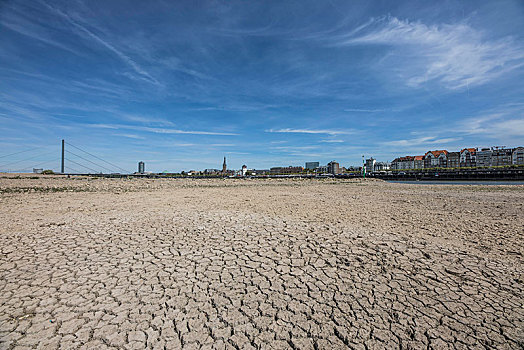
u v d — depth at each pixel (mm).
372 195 16969
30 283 4082
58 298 3686
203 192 19234
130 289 3945
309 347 2850
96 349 2773
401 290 3969
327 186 29312
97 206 11125
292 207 11148
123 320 3236
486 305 3586
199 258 5148
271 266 4789
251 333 3043
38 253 5312
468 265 4840
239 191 20547
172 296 3770
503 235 6691
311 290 3961
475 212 9953
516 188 23031
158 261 4980
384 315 3371
